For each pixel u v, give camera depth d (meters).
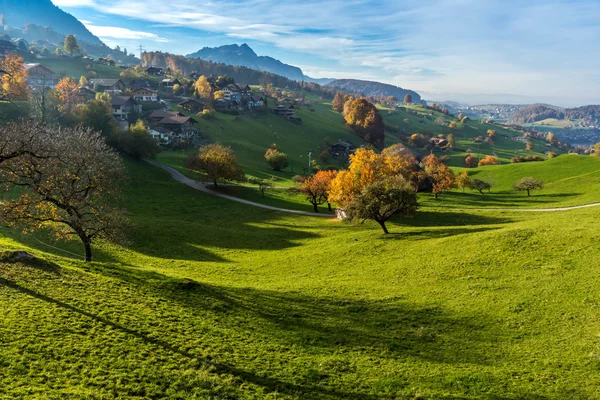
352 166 81.75
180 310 29.14
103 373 19.59
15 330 21.67
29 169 35.50
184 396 18.89
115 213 44.00
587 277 34.41
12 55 115.75
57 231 43.12
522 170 131.88
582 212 59.22
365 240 59.59
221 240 67.31
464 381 22.53
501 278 37.88
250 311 31.42
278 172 150.12
